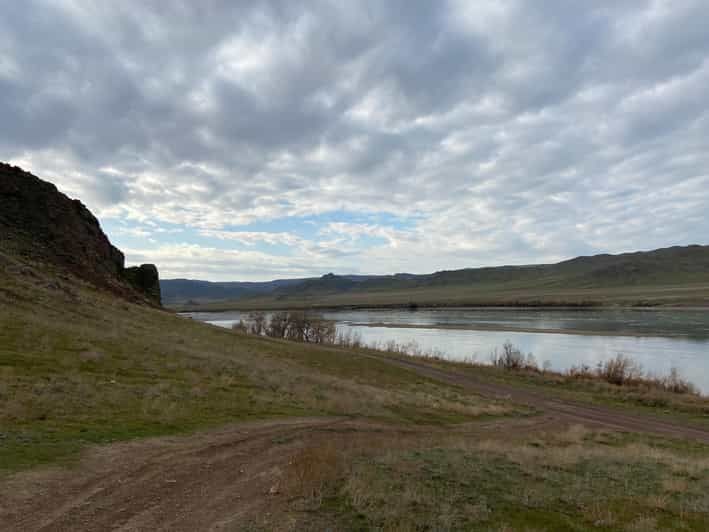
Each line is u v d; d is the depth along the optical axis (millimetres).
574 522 8469
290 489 9148
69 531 7094
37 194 56219
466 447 15172
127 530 7223
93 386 16328
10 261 35969
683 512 9297
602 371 44281
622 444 20906
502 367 48688
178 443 12297
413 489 9297
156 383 18734
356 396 24906
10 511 7566
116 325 30828
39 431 11570
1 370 16031
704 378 46219
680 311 123375
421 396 29609
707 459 17328
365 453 12820
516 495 9688
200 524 7508
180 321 45531
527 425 24656
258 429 14930
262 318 91250
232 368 24875
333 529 7391
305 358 39969
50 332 22891
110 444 11477
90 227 63844
